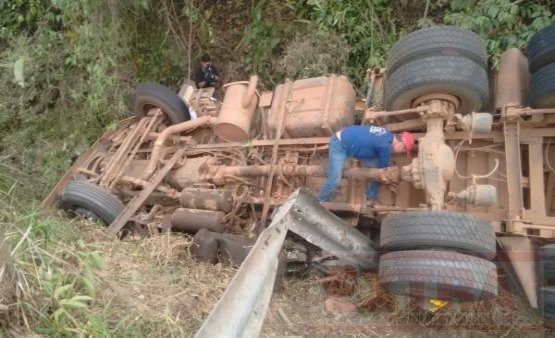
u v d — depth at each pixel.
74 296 3.57
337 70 7.84
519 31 6.69
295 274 5.05
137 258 5.14
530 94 5.11
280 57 8.68
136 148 6.97
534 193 5.01
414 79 4.91
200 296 4.57
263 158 6.36
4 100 9.14
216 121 6.64
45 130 9.13
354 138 5.33
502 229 4.88
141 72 9.36
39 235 4.30
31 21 9.93
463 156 5.48
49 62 9.30
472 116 4.87
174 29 9.47
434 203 4.61
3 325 3.19
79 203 6.18
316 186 5.95
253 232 5.88
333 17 7.94
